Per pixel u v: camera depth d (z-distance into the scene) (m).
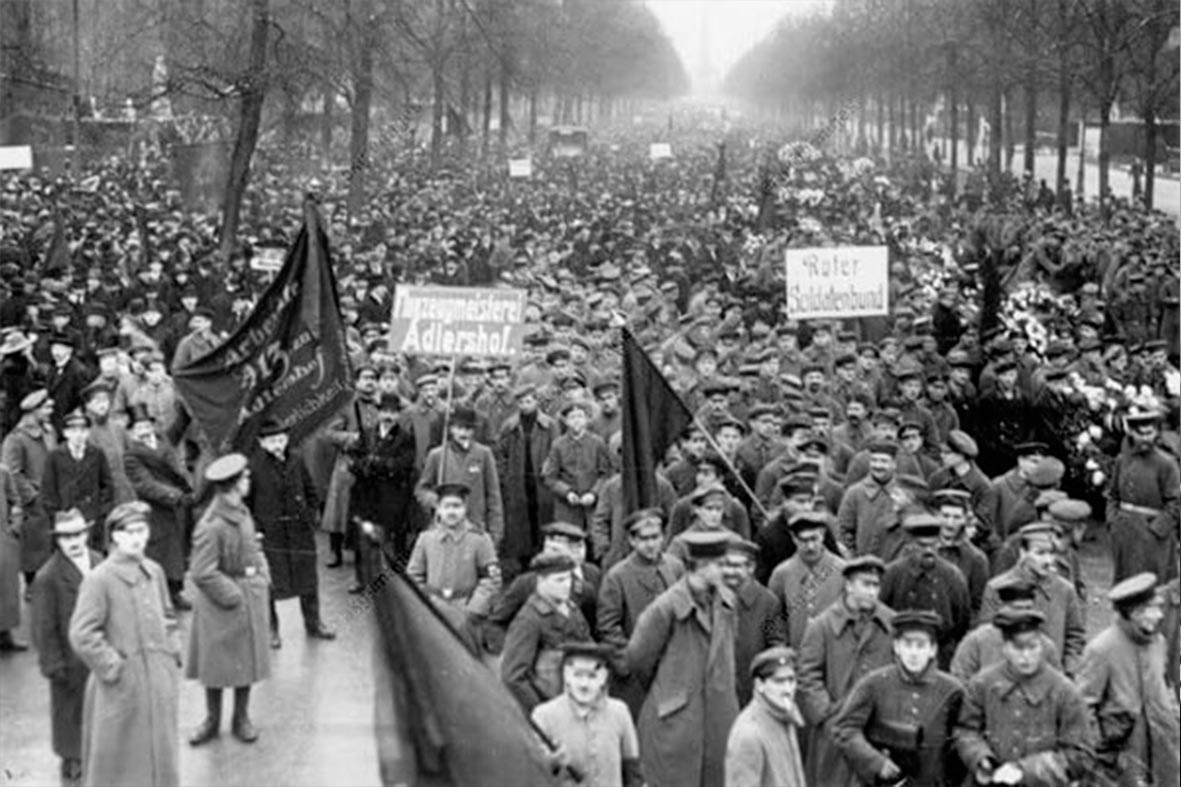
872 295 17.02
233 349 13.81
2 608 13.25
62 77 51.44
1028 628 8.34
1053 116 72.56
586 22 81.06
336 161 51.16
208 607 11.31
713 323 21.48
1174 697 8.98
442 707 7.91
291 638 13.84
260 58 31.70
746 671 9.73
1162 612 9.77
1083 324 22.48
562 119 97.06
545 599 9.09
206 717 11.55
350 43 37.69
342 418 15.70
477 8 47.25
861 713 8.58
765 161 54.03
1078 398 17.95
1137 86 42.28
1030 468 13.02
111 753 9.59
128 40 39.69
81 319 21.78
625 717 8.27
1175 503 13.78
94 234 32.03
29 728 11.67
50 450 14.15
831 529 11.43
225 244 31.33
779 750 8.16
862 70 60.78
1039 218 38.81
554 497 14.66
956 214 45.38
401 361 17.52
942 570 10.50
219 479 11.33
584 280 31.61
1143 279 26.50
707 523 10.09
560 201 51.19
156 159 52.06
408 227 39.94
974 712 8.48
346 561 16.42
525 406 15.34
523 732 7.95
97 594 9.58
